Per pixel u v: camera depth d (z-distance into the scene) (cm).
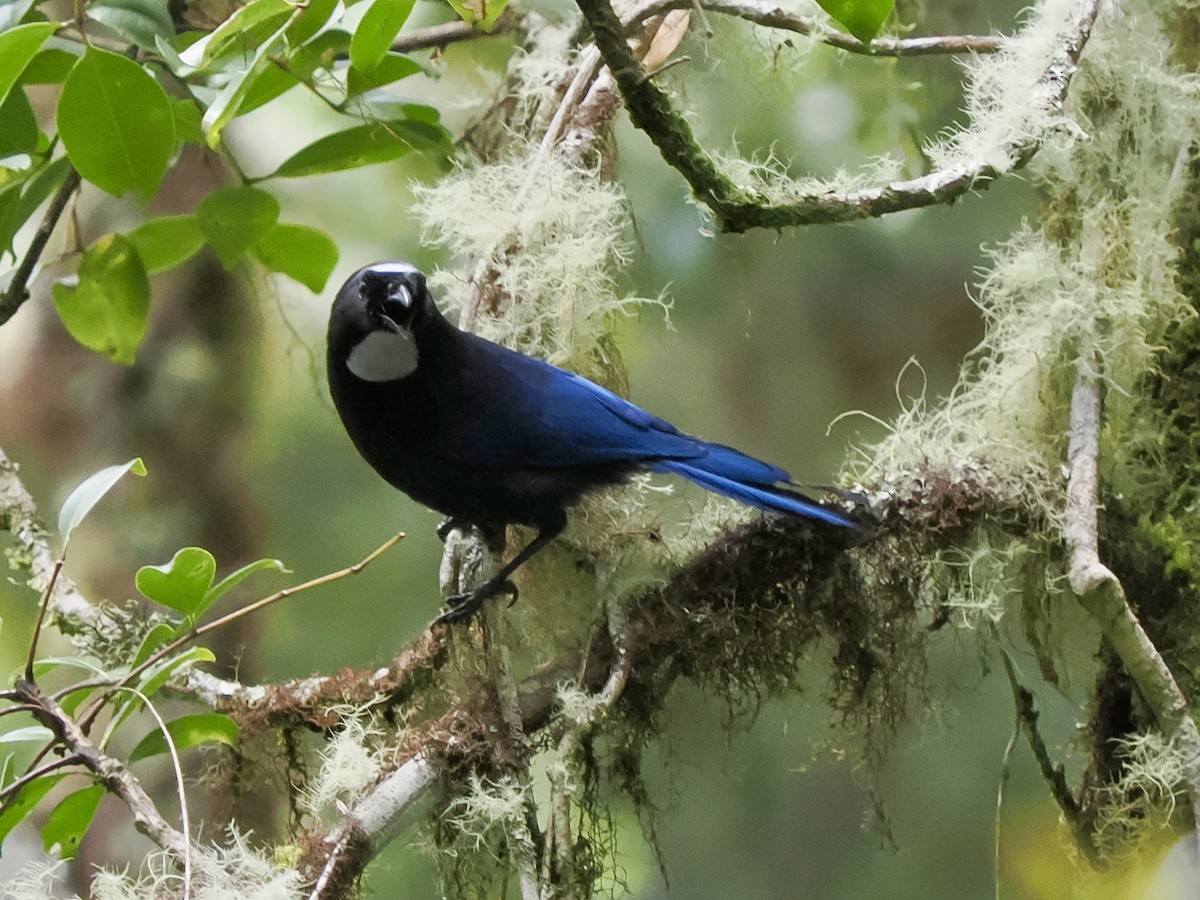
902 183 570
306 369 1070
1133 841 637
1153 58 670
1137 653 573
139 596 986
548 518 651
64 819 556
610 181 712
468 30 798
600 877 622
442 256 1066
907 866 1029
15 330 1009
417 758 577
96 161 549
